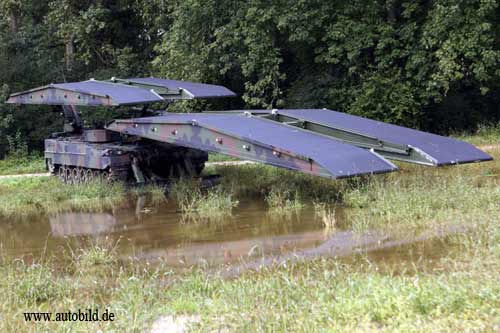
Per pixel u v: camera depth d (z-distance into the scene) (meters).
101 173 14.21
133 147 13.88
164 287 6.66
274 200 11.35
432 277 5.95
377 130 11.80
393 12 20.70
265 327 5.03
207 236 9.27
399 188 10.42
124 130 13.04
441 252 7.26
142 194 13.30
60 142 15.29
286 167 10.20
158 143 14.12
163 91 15.16
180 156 14.20
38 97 15.22
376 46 20.86
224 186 13.25
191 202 11.84
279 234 9.05
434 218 8.86
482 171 12.73
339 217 9.87
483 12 18.03
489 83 21.17
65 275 7.54
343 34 20.48
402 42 20.52
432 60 19.88
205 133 11.45
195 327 5.18
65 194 13.33
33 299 6.56
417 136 11.54
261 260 7.63
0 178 17.00
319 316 5.15
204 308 5.72
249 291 6.02
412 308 5.12
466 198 9.54
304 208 10.83
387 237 8.20
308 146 10.41
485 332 4.52
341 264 6.97
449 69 18.56
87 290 6.85
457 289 5.37
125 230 10.01
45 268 7.60
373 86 20.52
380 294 5.47
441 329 4.66
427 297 5.23
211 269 7.37
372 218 9.29
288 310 5.40
